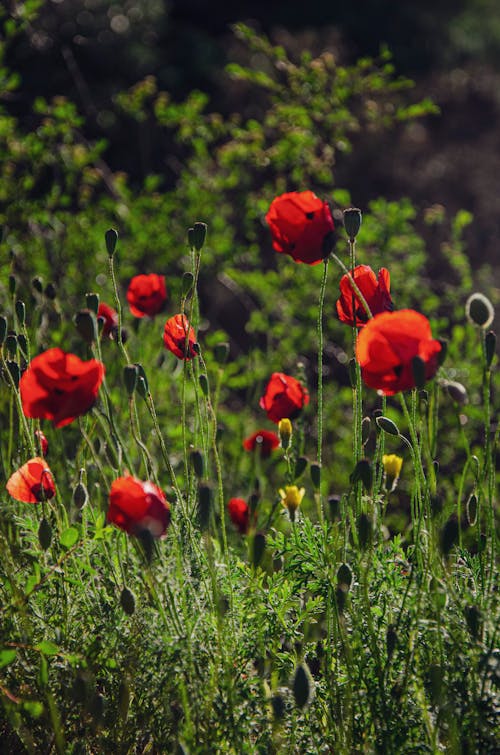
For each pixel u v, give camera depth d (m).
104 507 3.74
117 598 2.95
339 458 6.21
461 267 6.79
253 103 12.34
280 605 2.92
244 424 5.72
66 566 2.99
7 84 6.58
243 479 5.22
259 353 6.61
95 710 2.47
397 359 2.44
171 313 6.88
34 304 4.46
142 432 4.79
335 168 10.63
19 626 2.89
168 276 7.21
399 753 2.50
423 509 2.78
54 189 6.29
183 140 7.44
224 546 2.83
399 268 6.33
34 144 6.30
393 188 11.18
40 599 2.92
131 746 2.72
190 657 2.62
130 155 11.27
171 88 14.70
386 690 2.62
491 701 2.46
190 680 2.61
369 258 6.30
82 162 6.59
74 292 6.09
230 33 16.31
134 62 14.43
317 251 2.77
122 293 6.48
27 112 10.86
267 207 6.75
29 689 2.85
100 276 6.27
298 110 6.46
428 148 12.04
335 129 6.93
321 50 12.86
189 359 3.03
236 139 7.01
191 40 15.27
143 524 2.48
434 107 6.65
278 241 2.81
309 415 6.42
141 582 2.91
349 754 2.49
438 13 18.03
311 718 2.71
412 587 2.82
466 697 2.49
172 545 2.98
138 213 6.65
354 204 10.89
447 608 2.63
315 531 3.07
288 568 2.99
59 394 2.49
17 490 2.83
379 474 2.91
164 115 7.21
